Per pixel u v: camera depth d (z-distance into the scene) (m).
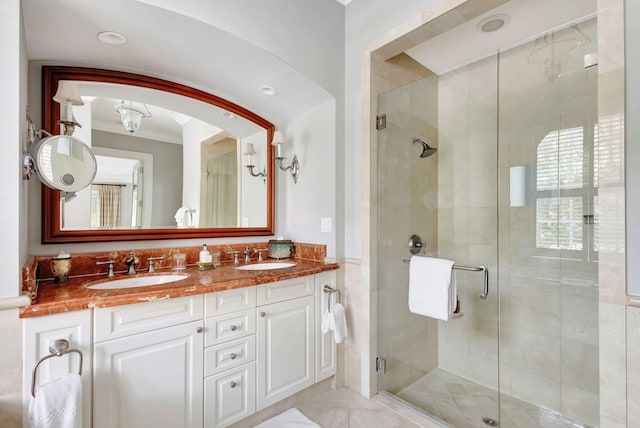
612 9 1.13
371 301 2.01
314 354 1.97
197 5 1.47
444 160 2.32
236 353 1.59
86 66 1.70
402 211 2.15
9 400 1.03
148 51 1.67
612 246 1.14
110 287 1.55
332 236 2.15
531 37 1.80
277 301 1.77
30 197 1.50
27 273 1.13
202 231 2.12
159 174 1.98
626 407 1.11
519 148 1.95
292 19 1.87
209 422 1.49
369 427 1.70
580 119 1.66
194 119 2.12
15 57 1.05
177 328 1.39
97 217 1.74
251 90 2.12
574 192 1.71
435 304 1.86
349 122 2.17
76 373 1.13
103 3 1.29
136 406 1.28
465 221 2.22
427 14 1.68
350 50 2.17
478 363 2.16
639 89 1.08
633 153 1.10
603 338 1.16
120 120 1.85
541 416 1.82
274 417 1.78
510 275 2.02
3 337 1.02
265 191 2.46
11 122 1.04
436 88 2.35
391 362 2.09
